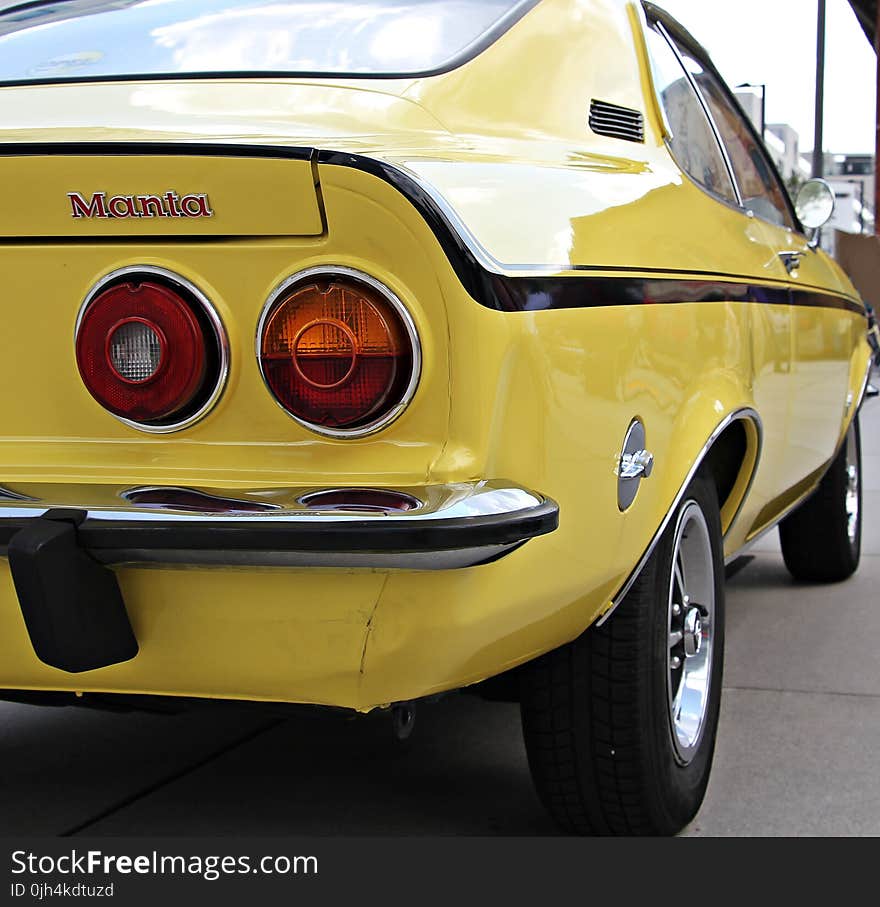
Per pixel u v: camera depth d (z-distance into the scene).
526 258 1.82
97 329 1.78
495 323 1.72
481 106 2.17
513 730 3.04
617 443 2.00
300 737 3.02
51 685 1.89
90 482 1.77
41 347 1.83
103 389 1.78
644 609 2.21
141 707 1.97
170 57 2.26
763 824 2.48
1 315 1.84
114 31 2.43
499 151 2.08
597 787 2.27
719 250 2.61
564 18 2.50
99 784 2.74
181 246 1.75
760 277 2.82
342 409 1.72
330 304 1.71
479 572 1.73
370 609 1.71
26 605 1.67
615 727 2.21
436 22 2.35
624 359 2.02
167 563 1.68
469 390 1.71
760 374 2.77
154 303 1.76
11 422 1.86
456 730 3.04
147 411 1.77
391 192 1.68
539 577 1.84
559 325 1.84
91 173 1.74
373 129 1.95
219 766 2.84
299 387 1.72
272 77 2.13
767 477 3.02
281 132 1.84
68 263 1.79
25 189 1.77
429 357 1.71
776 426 2.98
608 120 2.49
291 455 1.76
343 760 2.87
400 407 1.71
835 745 2.91
